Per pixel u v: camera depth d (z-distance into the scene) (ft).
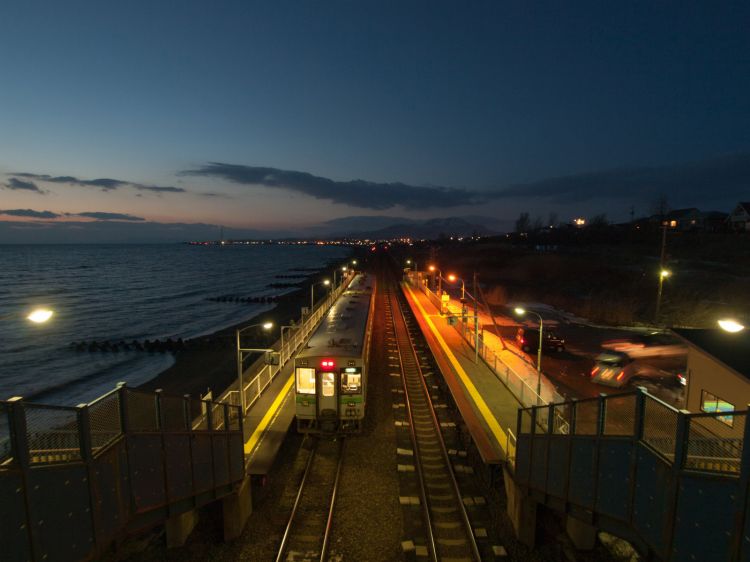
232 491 34.19
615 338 106.22
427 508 37.27
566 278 193.67
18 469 15.62
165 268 538.88
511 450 43.75
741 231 224.94
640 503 20.74
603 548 33.04
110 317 204.33
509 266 254.68
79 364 127.65
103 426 20.72
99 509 19.77
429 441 52.19
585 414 45.85
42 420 17.21
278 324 176.76
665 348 95.20
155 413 25.30
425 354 94.84
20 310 219.41
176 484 26.96
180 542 32.58
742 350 45.75
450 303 162.81
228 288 323.57
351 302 88.74
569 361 88.22
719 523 15.75
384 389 70.33
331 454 48.73
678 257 189.57
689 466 17.58
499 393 64.28
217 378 108.99
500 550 32.50
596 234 308.19
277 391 63.46
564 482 28.35
